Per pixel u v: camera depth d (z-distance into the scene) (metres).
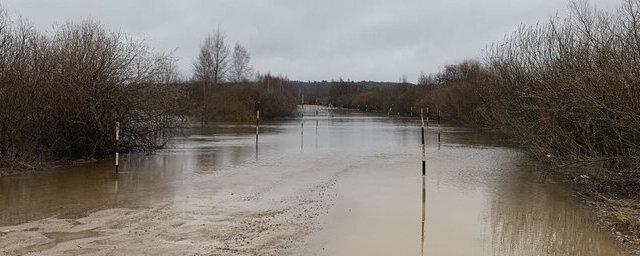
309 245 7.40
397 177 13.61
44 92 14.71
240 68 62.12
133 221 8.61
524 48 18.19
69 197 10.52
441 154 19.39
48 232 7.89
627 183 12.07
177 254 6.89
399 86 84.75
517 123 16.92
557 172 14.30
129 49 18.00
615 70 10.22
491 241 7.75
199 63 55.06
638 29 10.33
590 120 11.72
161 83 19.09
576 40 14.91
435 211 9.63
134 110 18.14
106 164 15.64
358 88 110.62
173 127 20.75
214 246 7.28
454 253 7.17
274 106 56.22
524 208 9.99
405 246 7.44
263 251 7.09
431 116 55.06
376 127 38.66
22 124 14.07
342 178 13.36
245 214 9.24
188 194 10.99
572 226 8.68
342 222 8.75
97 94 16.50
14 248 7.05
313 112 80.25
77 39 16.89
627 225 8.73
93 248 7.09
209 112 45.38
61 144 16.12
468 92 39.84
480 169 15.23
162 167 15.09
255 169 14.83
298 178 13.29
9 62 13.83
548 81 13.67
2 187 11.55
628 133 11.35
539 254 7.15
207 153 19.05
